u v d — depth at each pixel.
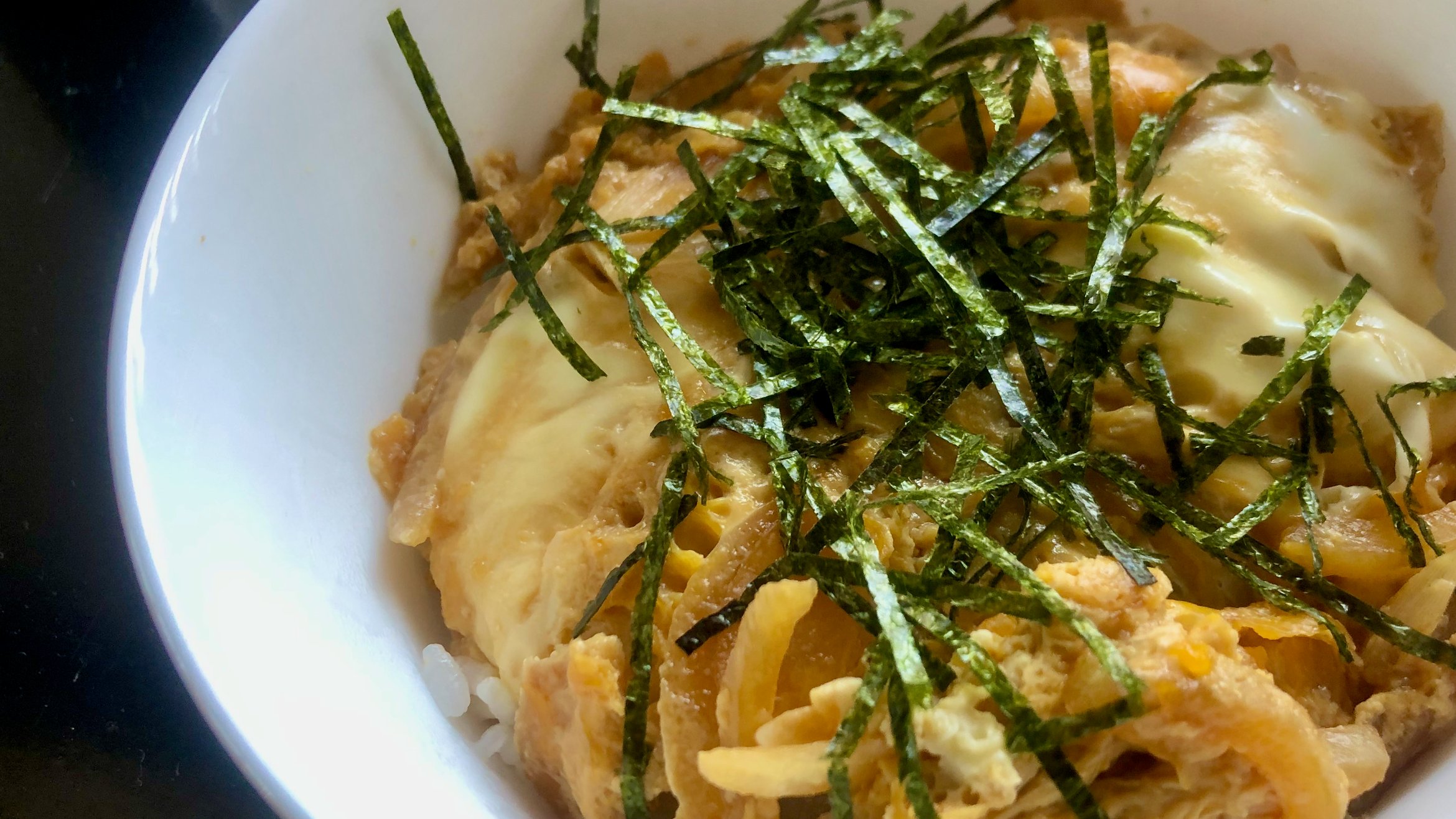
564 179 0.19
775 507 0.16
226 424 0.16
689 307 0.17
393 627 0.17
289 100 0.17
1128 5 0.20
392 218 0.18
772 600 0.14
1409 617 0.15
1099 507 0.16
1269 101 0.18
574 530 0.16
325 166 0.17
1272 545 0.16
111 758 0.18
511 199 0.19
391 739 0.16
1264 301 0.17
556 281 0.18
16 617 0.18
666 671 0.15
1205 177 0.17
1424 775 0.15
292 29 0.17
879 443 0.16
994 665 0.14
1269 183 0.17
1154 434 0.16
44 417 0.19
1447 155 0.18
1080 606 0.14
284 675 0.15
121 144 0.20
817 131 0.17
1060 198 0.18
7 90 0.21
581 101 0.20
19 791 0.17
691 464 0.16
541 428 0.17
